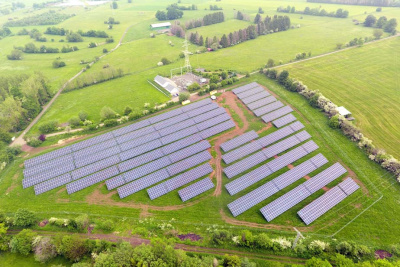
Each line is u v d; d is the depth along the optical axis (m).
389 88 122.75
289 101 112.81
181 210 68.94
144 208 69.44
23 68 170.12
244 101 113.00
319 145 90.44
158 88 130.00
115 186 75.31
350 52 165.50
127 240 60.16
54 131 100.69
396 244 59.34
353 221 65.44
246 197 70.75
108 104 118.31
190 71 146.62
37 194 73.44
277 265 55.28
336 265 53.00
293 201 70.19
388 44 175.62
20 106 106.38
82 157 86.44
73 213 67.75
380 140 91.44
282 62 154.38
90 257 55.56
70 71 161.88
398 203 69.31
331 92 120.62
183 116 104.75
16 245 56.25
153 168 81.38
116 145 91.19
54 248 55.56
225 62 159.88
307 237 61.72
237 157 85.44
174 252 50.84
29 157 87.81
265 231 63.62
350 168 80.88
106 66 163.50
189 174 78.56
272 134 94.12
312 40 194.75
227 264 52.34
